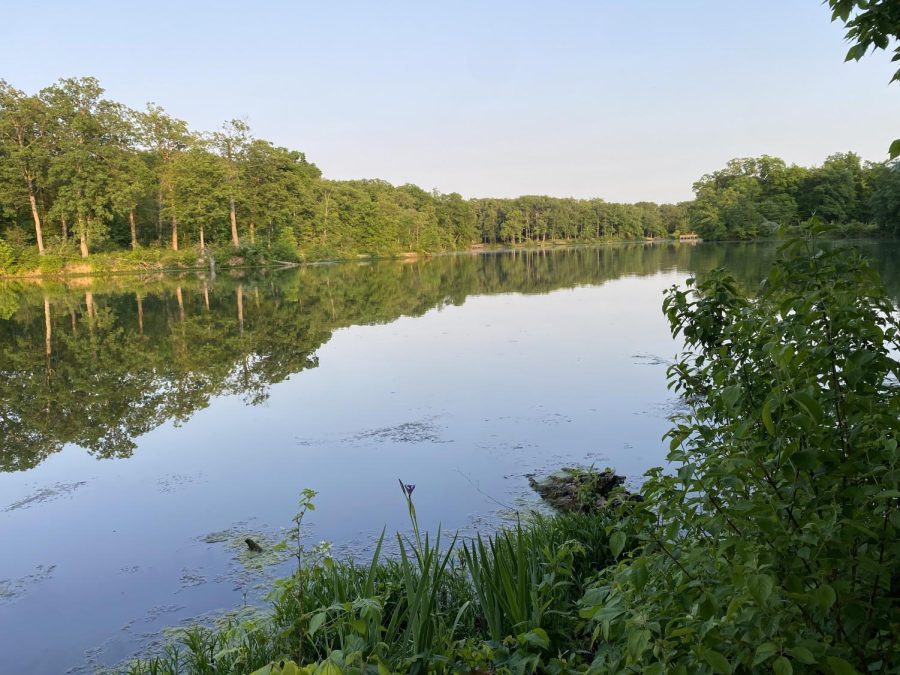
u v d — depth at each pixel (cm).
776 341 184
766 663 163
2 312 2338
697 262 3797
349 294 2786
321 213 5938
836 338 191
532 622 275
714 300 274
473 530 511
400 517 547
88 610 428
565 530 428
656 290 2505
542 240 10038
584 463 650
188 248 4794
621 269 3716
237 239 4953
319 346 1495
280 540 518
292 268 4803
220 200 4809
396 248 6931
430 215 7938
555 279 3325
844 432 178
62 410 973
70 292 3119
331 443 771
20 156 4031
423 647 249
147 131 4831
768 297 225
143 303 2552
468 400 939
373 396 998
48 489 658
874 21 326
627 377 1038
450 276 3838
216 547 514
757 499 180
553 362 1192
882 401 197
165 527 557
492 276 3716
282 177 5297
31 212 4447
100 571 483
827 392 183
